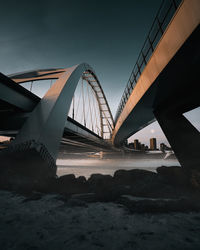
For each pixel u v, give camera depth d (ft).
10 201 18.47
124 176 26.61
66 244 9.12
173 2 25.76
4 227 11.50
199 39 21.38
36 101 50.52
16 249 8.54
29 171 32.37
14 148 36.52
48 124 38.93
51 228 11.41
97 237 10.06
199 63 26.89
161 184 22.38
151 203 16.02
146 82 37.81
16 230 11.01
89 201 18.97
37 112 44.09
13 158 34.17
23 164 33.71
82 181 26.50
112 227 11.68
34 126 39.40
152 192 20.27
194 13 19.60
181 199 17.33
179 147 35.04
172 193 20.29
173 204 16.15
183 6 21.36
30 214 14.34
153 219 13.32
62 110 46.85
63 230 11.09
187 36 21.25
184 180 24.21
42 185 24.73
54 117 41.96
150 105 49.19
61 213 14.70
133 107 52.26
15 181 26.14
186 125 36.91
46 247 8.76
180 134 36.58
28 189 23.41
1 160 33.58
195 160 29.96
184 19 21.52
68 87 53.36
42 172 33.96
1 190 24.14
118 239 9.80
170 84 34.45
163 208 15.52
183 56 24.84
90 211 15.31
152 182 23.08
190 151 32.45
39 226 11.74
